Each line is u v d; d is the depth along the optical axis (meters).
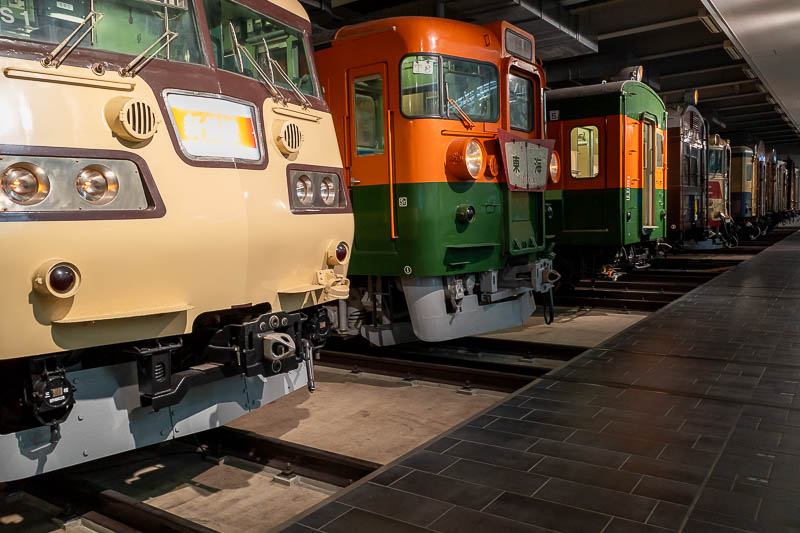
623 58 18.50
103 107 2.72
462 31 6.02
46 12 2.70
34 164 2.49
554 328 8.48
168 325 2.97
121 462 4.07
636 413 3.88
